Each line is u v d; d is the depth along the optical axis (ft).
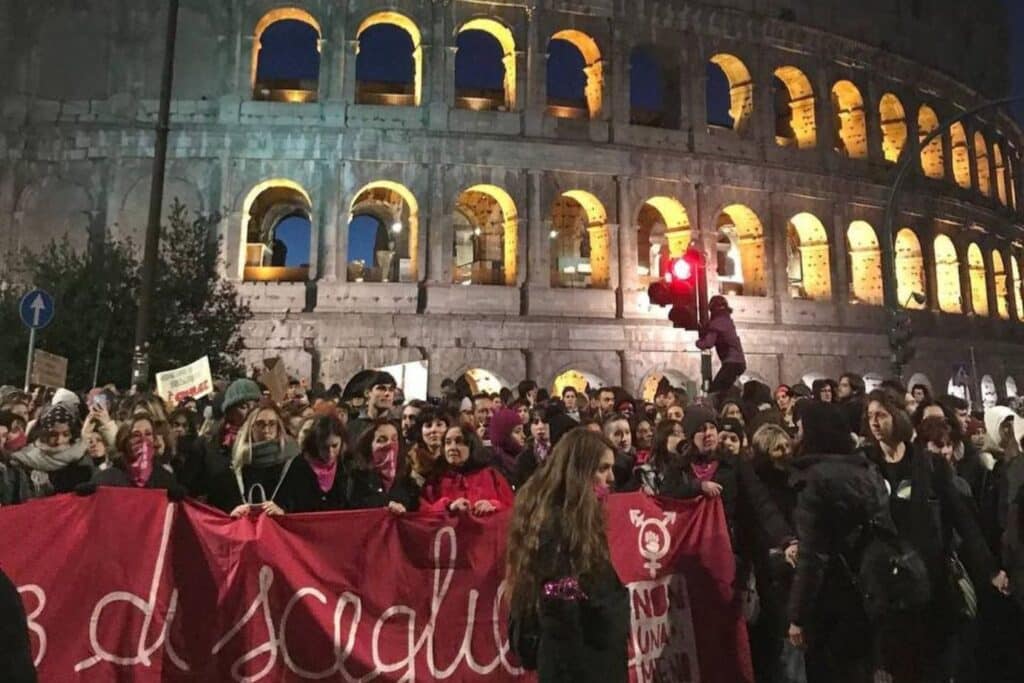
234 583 31.35
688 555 36.83
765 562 36.40
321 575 32.24
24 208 137.69
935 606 31.19
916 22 185.57
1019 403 82.53
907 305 174.19
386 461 37.47
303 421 45.27
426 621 33.19
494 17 146.20
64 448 40.73
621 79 150.61
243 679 30.81
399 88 154.10
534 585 22.39
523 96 145.38
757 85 160.86
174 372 73.67
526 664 23.11
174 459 41.34
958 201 183.42
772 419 42.98
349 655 31.94
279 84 150.92
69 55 141.18
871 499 29.81
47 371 78.23
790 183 159.63
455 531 34.09
